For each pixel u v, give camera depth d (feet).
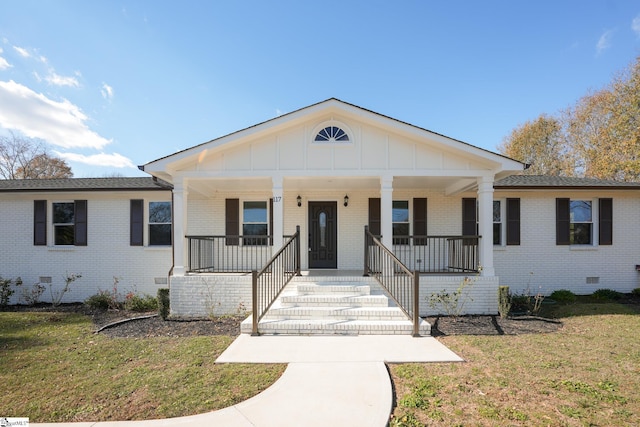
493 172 27.17
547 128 94.17
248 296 27.02
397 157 27.27
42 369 15.44
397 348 17.88
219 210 36.22
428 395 12.45
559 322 24.11
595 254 35.22
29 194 35.22
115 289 34.09
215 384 13.48
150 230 35.91
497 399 12.16
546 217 35.29
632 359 16.43
